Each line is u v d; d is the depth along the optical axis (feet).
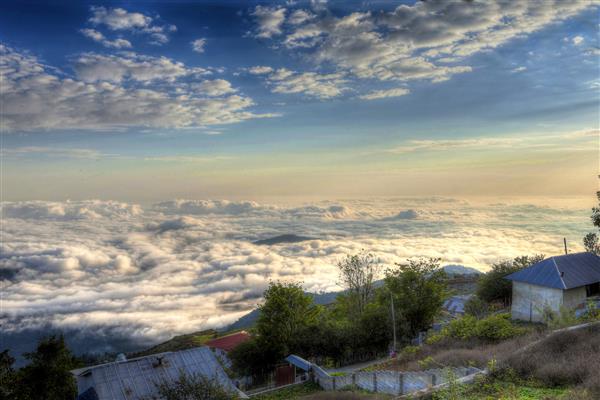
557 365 50.65
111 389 80.79
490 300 151.53
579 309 105.19
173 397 66.03
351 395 65.62
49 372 109.19
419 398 49.93
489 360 59.06
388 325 123.13
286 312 137.18
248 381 122.93
